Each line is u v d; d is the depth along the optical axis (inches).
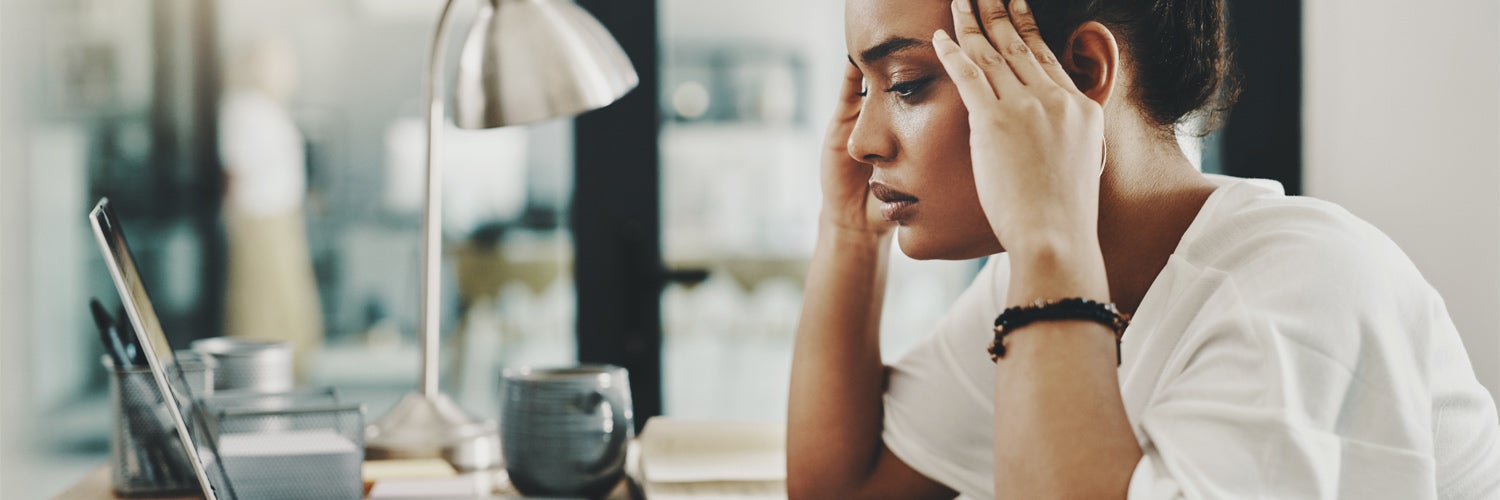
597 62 48.1
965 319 40.1
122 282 30.9
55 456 114.1
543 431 41.2
